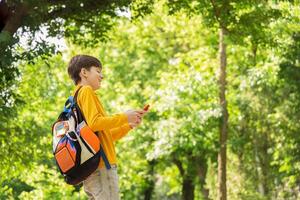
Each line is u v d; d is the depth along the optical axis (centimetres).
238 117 2269
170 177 3250
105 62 3027
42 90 2205
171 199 4059
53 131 475
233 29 1574
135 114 464
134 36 3014
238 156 2323
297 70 2030
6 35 1062
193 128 2300
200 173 2858
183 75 2341
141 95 2873
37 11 1119
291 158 2130
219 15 1523
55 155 462
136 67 3020
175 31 2953
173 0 1503
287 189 2270
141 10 1462
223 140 1948
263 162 2284
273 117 2167
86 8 1334
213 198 2508
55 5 1299
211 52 2506
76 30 1470
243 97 2253
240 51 2350
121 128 502
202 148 2533
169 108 2333
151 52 3009
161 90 2389
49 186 2272
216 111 1967
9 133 1609
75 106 464
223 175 1873
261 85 2191
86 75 481
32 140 1692
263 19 1550
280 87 2128
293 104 2083
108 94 2966
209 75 2292
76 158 452
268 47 1655
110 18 1506
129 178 2847
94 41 1512
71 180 460
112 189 470
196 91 2284
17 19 1127
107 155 470
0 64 1191
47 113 2256
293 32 1983
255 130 2286
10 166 1655
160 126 2353
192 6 1614
